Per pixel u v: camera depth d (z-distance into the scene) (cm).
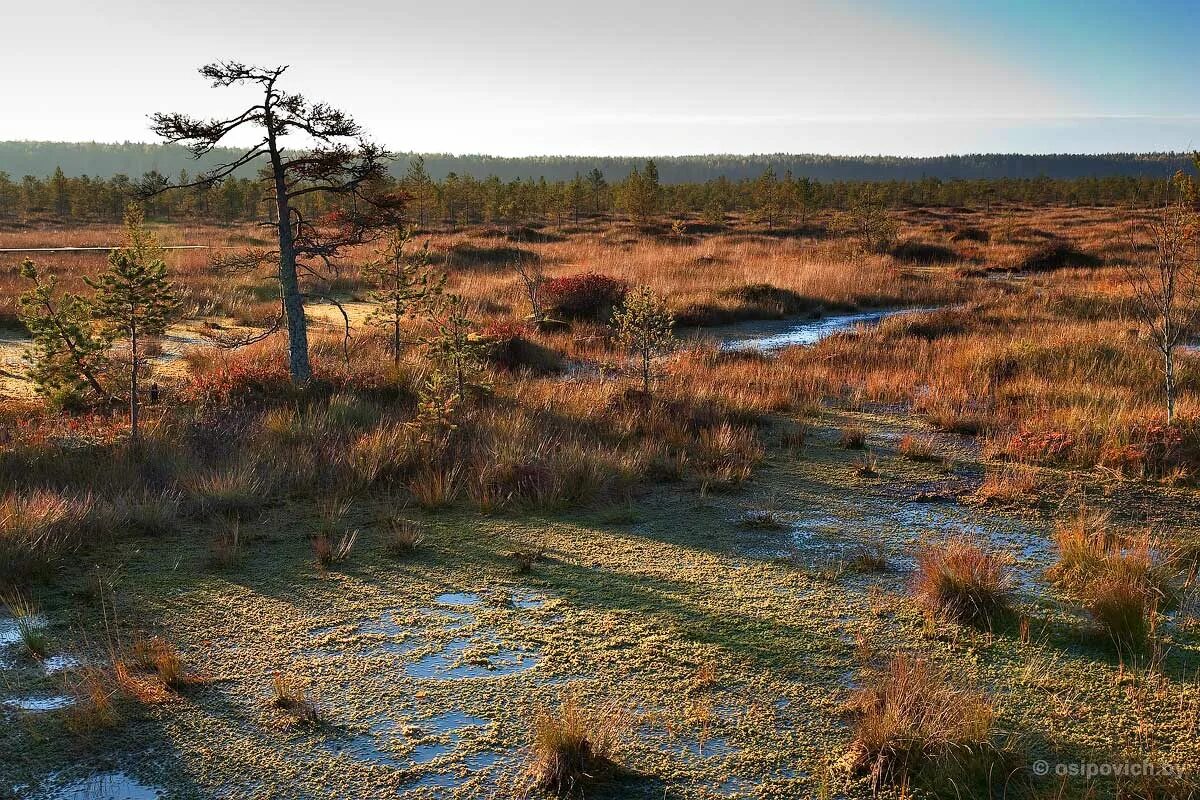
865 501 743
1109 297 2100
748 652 445
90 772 335
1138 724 373
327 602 512
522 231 4444
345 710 385
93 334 1116
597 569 571
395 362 1273
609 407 1059
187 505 698
